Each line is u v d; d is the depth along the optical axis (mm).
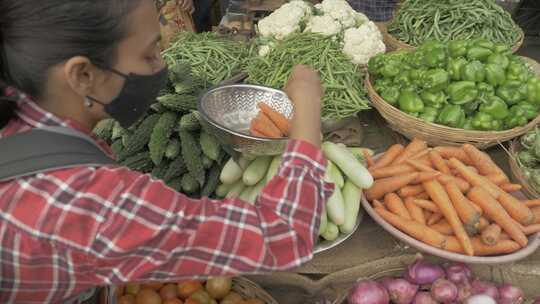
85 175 716
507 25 2604
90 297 1188
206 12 3785
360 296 1562
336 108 1951
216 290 1634
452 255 1481
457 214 1583
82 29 657
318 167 825
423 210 1680
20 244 703
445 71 1906
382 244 1638
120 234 714
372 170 1732
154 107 1774
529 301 1673
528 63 2381
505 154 1991
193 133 1787
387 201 1654
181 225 741
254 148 1488
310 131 855
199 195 1729
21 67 686
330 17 2342
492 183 1677
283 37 2346
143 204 725
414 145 1833
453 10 2564
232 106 1695
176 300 1612
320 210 831
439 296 1570
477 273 1733
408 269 1616
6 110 709
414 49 2230
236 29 2797
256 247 781
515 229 1521
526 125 1863
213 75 2242
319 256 1591
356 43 2230
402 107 1935
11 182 698
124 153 1708
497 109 1837
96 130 1766
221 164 1744
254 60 2234
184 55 2291
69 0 642
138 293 1622
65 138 738
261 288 1656
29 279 735
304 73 941
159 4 2561
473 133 1799
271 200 800
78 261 728
